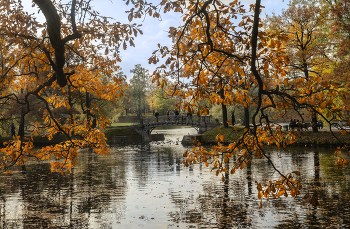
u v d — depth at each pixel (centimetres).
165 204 1101
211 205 1067
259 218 909
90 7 577
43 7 455
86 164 2262
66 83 553
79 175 1777
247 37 445
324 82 382
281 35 394
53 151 617
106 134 4522
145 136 4753
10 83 551
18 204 1134
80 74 610
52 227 880
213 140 3472
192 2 472
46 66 516
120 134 4581
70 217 970
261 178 1512
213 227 848
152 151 3183
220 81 436
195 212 992
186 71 458
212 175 1664
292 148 2791
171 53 458
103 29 590
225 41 479
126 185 1466
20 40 497
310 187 1284
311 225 838
